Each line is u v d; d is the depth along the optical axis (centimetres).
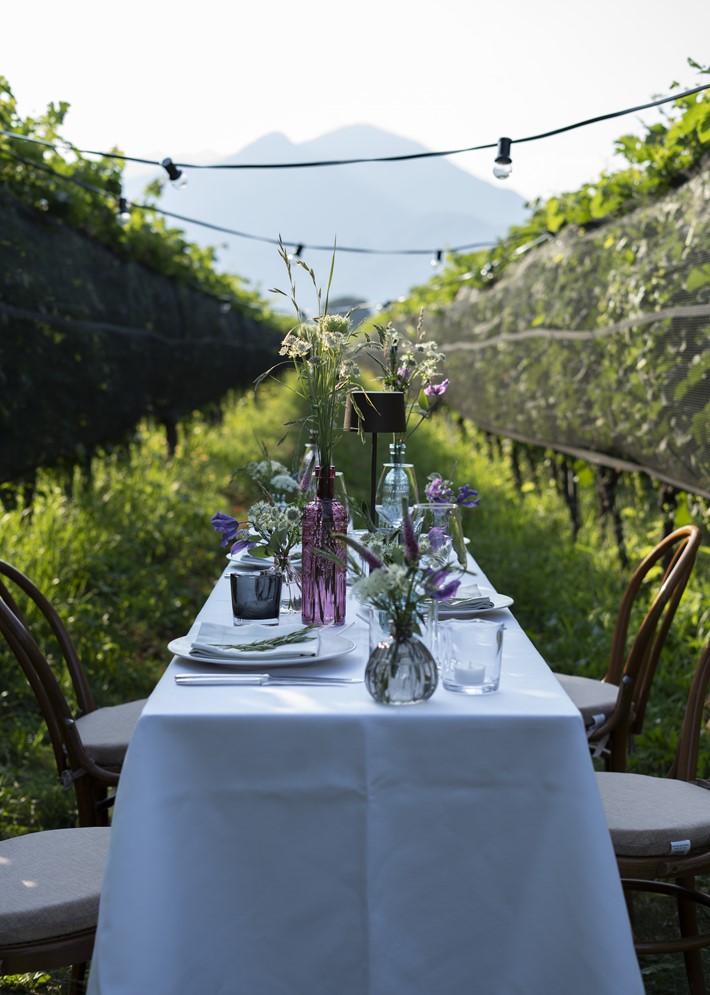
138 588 635
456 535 262
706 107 444
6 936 196
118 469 885
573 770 194
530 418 810
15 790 383
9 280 565
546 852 195
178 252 1065
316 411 264
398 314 2066
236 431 1563
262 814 196
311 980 197
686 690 452
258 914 196
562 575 636
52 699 280
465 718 195
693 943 239
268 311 2306
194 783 195
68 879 209
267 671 225
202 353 1244
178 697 207
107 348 760
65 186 639
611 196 602
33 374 605
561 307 695
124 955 186
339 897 196
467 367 1136
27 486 645
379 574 202
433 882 196
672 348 492
